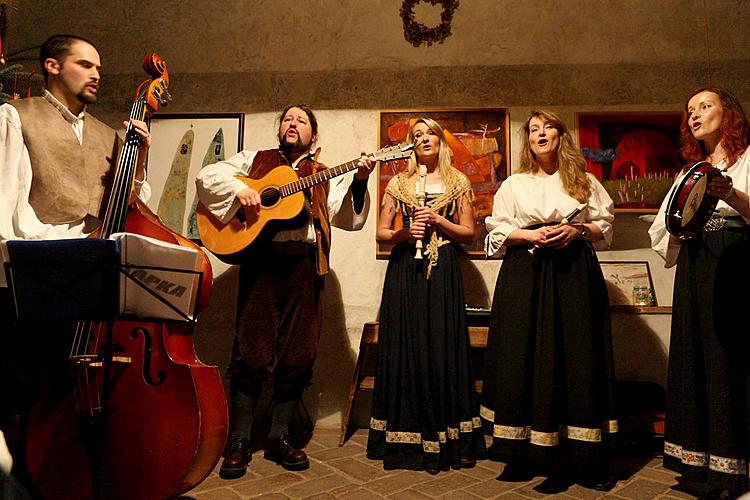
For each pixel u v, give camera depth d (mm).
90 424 1532
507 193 2635
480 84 3598
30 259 1430
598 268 2436
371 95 3646
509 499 2105
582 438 2162
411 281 2684
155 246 1513
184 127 3676
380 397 2666
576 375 2227
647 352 3244
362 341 3088
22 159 1973
